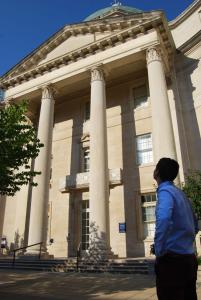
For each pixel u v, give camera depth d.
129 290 9.04
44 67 24.23
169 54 22.80
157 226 2.49
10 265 17.34
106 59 21.70
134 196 20.77
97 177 17.97
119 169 21.72
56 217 23.14
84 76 22.81
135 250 19.25
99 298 7.73
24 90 24.91
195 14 23.36
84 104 26.83
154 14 20.44
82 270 14.89
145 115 23.03
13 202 26.02
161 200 2.61
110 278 12.20
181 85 22.36
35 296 8.13
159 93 18.47
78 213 22.30
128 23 21.47
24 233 23.61
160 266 2.52
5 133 11.34
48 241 22.66
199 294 7.80
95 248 16.20
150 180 20.66
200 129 20.03
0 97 26.14
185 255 2.50
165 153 16.72
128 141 22.88
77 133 25.78
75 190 22.88
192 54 22.45
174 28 25.11
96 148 18.81
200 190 13.29
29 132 12.39
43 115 22.64
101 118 19.88
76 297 7.96
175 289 2.43
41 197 19.64
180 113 21.17
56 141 26.66
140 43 20.81
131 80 24.88
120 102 24.73
